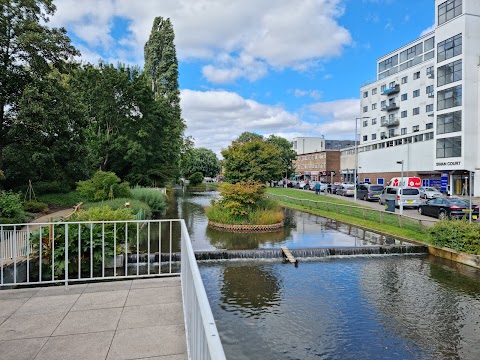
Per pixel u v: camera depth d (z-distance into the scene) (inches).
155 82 1893.5
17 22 807.7
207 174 3587.6
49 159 898.7
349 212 883.4
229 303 335.0
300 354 247.1
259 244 577.3
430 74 1877.5
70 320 149.9
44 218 660.1
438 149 1450.5
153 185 1585.9
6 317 152.9
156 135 1530.5
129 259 438.9
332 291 367.9
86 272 357.1
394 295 356.2
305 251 511.2
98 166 1362.0
